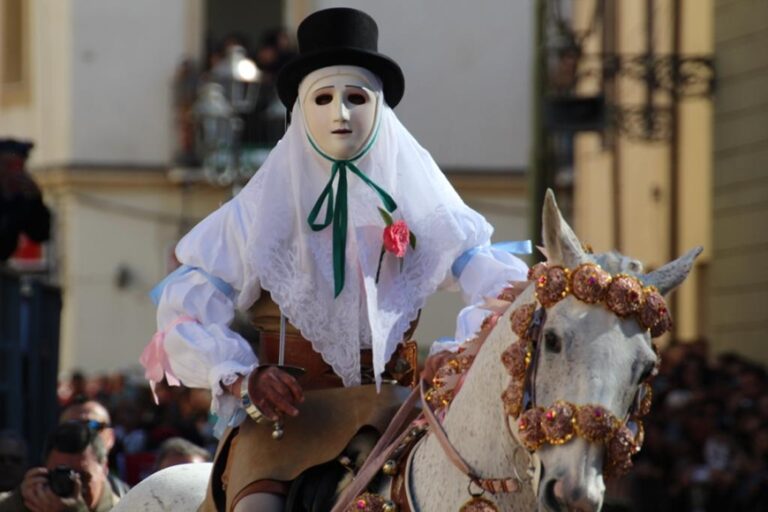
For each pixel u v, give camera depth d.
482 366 13.41
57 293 30.44
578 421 12.07
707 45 44.97
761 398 35.06
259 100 67.00
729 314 43.88
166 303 15.16
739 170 43.38
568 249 12.73
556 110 41.06
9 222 28.70
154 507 16.25
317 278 15.02
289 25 70.19
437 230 15.18
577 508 12.01
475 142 69.31
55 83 68.81
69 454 20.17
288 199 15.16
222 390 14.49
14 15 69.75
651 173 50.34
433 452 13.75
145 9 68.75
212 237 15.20
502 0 69.44
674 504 33.31
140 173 68.31
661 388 36.94
